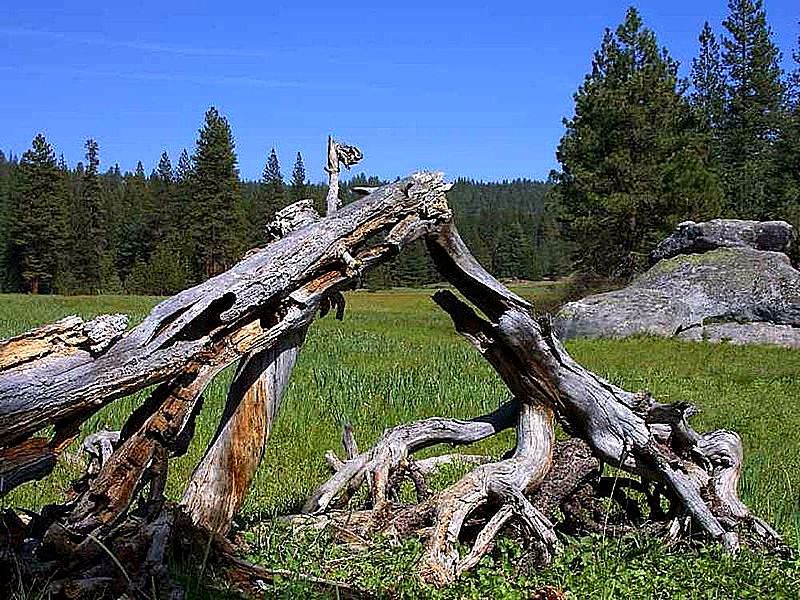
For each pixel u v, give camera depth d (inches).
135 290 3388.3
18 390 193.2
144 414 232.1
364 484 344.5
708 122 2549.2
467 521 281.6
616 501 317.7
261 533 268.4
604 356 1000.9
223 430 260.2
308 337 1145.4
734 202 2241.6
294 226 267.0
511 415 322.3
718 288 1252.5
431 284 4055.1
